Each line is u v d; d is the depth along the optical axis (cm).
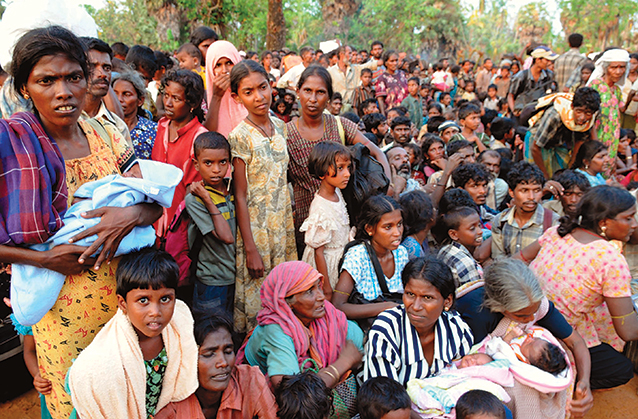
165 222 323
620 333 282
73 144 187
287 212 330
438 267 238
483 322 268
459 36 3778
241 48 1927
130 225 176
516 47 4147
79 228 170
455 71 1332
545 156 542
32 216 160
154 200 187
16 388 321
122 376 170
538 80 918
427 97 1134
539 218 365
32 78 162
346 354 260
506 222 379
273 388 232
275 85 755
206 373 200
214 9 1864
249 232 298
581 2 3834
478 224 325
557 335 279
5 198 161
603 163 491
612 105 550
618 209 271
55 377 197
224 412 209
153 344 184
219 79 342
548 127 514
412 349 254
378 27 3161
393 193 398
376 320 261
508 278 250
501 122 707
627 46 3697
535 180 351
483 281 279
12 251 164
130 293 172
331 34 3020
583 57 855
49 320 187
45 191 164
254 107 298
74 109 171
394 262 314
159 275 172
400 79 948
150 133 373
